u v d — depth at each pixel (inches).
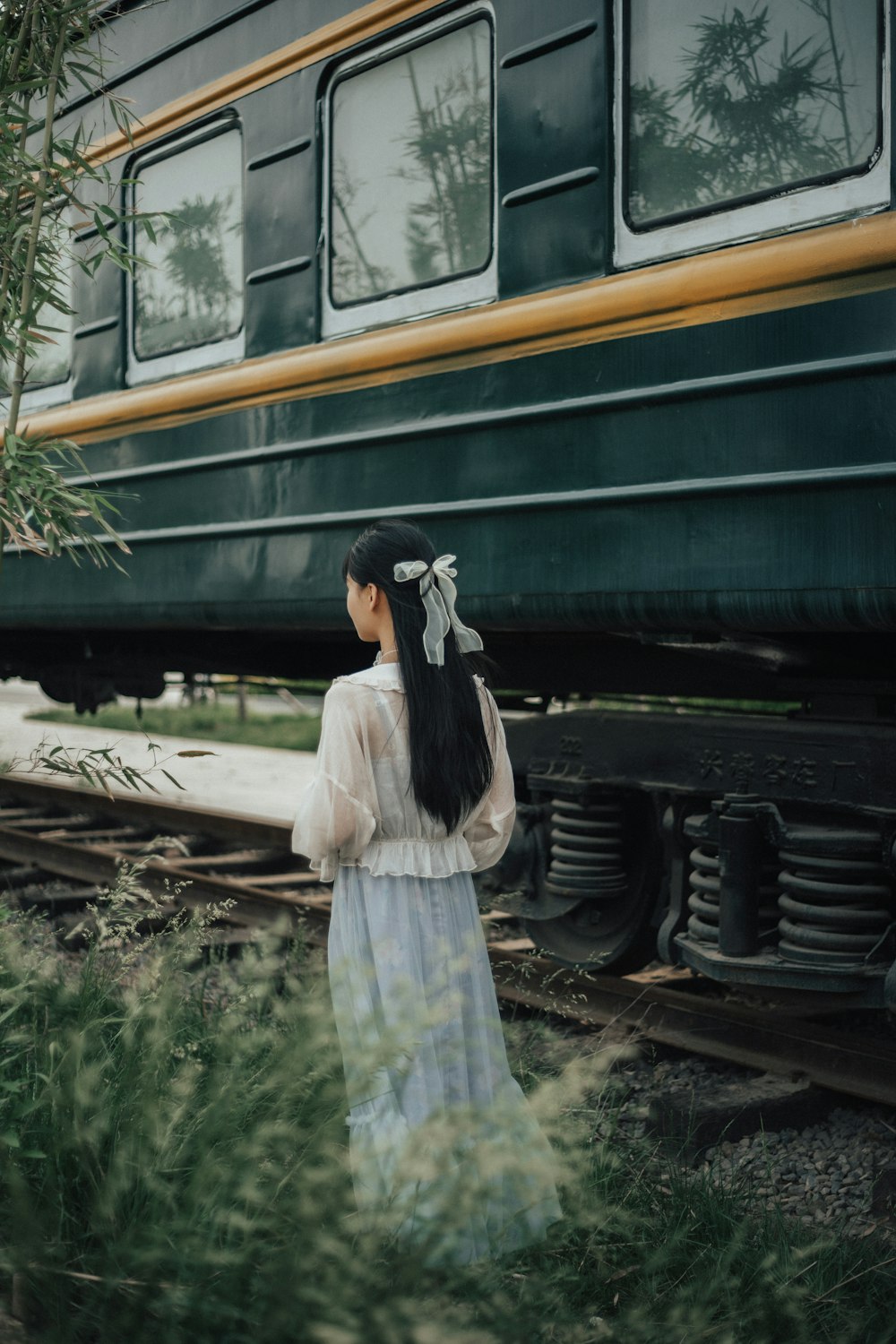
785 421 112.7
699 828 143.6
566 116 131.7
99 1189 82.5
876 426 106.4
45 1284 78.1
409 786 94.0
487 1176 81.0
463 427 140.3
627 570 125.2
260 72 166.4
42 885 245.8
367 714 93.1
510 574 136.5
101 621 196.5
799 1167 120.3
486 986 96.9
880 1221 109.0
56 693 291.1
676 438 120.9
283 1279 73.7
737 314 116.2
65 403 207.2
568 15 131.1
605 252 128.6
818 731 133.5
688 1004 148.9
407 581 93.9
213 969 150.4
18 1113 85.9
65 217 199.0
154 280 187.5
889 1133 124.7
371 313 154.1
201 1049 103.8
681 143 123.0
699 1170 113.0
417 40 147.5
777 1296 87.1
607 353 127.2
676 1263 94.3
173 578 181.6
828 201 112.4
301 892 233.0
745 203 118.0
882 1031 156.3
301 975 132.3
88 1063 93.2
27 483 107.4
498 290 139.3
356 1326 69.7
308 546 159.6
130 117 188.1
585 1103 116.0
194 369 180.4
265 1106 89.4
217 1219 77.5
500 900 173.2
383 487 149.9
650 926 163.0
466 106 142.7
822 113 113.0
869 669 138.2
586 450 128.6
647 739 152.7
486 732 97.7
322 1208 78.3
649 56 125.5
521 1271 85.6
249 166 169.5
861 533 107.5
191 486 178.4
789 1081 133.6
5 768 107.1
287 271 164.4
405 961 92.2
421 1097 90.0
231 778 438.3
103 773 107.9
